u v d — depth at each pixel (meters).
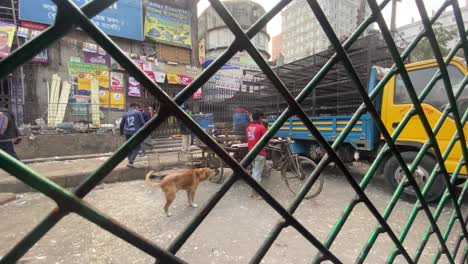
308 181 0.79
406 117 1.01
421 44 10.91
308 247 2.70
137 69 0.49
